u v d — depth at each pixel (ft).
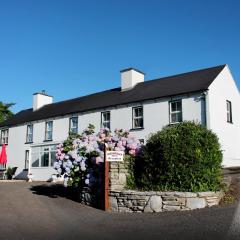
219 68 78.48
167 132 39.40
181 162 37.50
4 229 29.32
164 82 85.56
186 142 37.63
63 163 45.24
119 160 40.37
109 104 85.35
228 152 74.64
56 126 98.12
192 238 24.86
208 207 34.99
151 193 36.83
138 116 80.12
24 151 107.04
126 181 41.55
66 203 43.57
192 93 71.36
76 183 44.27
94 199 41.78
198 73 81.82
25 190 55.77
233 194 38.75
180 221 30.60
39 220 33.58
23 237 26.48
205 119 69.05
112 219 34.04
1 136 118.32
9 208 39.91
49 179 92.68
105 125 85.81
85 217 35.32
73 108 96.48
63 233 27.99
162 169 38.65
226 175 49.29
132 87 90.38
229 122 76.74
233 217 29.94
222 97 75.36
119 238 26.09
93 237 26.53
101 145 44.60
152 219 32.58
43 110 112.06
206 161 37.50
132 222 32.01
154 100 76.95
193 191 36.42
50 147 95.96
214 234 25.43
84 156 44.50
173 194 35.73
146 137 76.74
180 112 73.10
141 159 42.19
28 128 108.17
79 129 91.20
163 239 25.20
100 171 42.04
